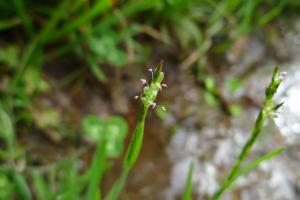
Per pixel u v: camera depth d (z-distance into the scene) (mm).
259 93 320
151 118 290
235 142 291
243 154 175
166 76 312
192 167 205
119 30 305
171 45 322
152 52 317
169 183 268
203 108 304
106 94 294
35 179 244
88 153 270
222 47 331
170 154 278
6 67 279
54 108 278
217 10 332
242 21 343
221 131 295
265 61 340
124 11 297
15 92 272
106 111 288
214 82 318
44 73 288
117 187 192
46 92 281
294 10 372
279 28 360
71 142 272
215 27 333
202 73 318
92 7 286
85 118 281
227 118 303
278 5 365
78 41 292
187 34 326
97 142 273
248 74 329
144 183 266
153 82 154
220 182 271
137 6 296
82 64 297
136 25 312
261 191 271
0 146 262
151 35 320
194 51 324
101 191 260
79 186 253
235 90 317
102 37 294
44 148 267
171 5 308
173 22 325
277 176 277
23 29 292
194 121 295
